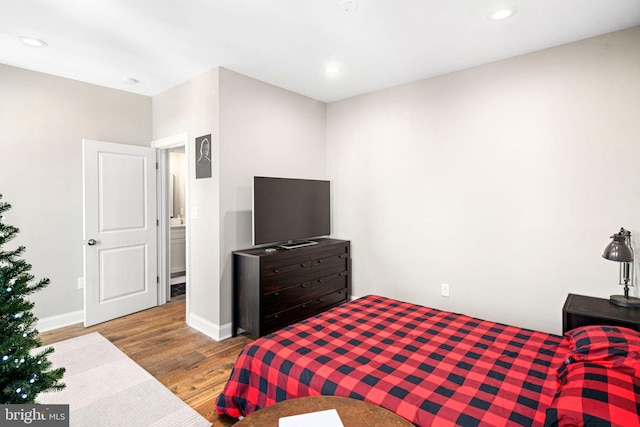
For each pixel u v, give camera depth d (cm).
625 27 242
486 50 280
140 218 391
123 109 384
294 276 335
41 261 332
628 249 222
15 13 223
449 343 198
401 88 362
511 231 296
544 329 283
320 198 394
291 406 139
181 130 361
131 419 200
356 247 407
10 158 313
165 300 426
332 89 378
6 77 309
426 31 248
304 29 245
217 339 314
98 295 352
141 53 285
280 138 372
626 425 109
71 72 329
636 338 161
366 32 250
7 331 142
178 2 210
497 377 159
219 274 316
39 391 142
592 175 259
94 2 210
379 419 129
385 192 379
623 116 246
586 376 135
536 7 217
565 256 272
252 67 315
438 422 129
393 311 257
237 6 215
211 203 322
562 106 270
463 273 325
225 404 192
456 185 327
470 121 316
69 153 348
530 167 285
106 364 265
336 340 203
